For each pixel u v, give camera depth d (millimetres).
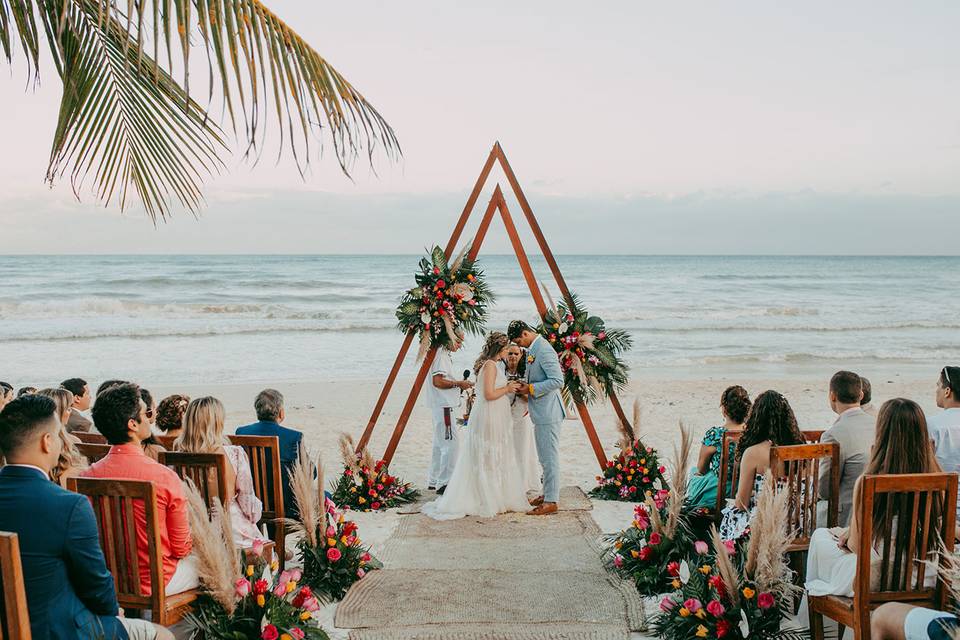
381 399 7715
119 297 36719
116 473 3570
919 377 16812
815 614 3746
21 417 2812
